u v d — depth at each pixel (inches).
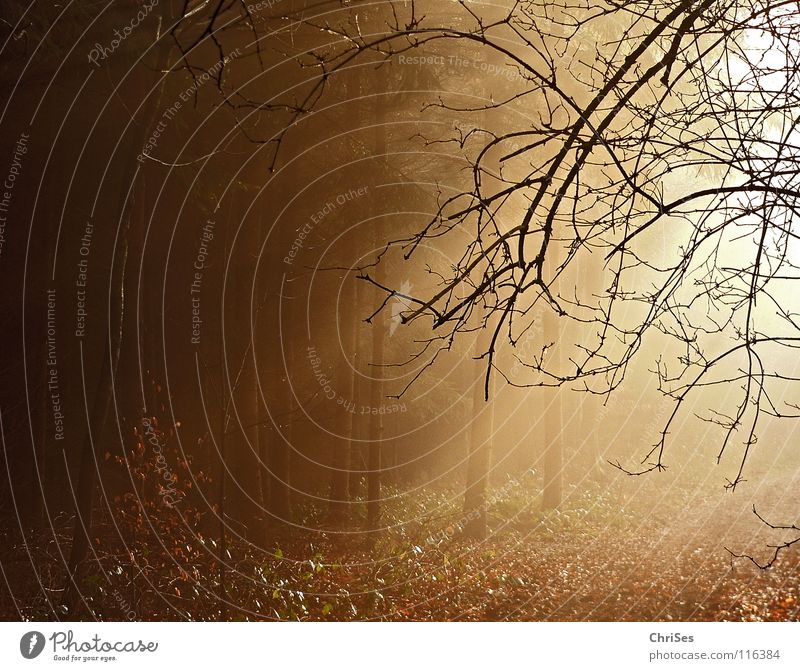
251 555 574.9
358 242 797.2
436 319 168.2
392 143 720.3
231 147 606.9
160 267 764.0
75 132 649.6
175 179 690.2
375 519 697.6
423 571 543.8
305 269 831.1
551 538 729.6
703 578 517.3
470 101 653.9
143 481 524.1
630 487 1005.2
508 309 171.2
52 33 491.2
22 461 620.4
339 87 665.6
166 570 432.8
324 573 536.1
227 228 682.8
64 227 704.4
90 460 382.3
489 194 659.4
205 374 754.2
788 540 616.4
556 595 500.1
